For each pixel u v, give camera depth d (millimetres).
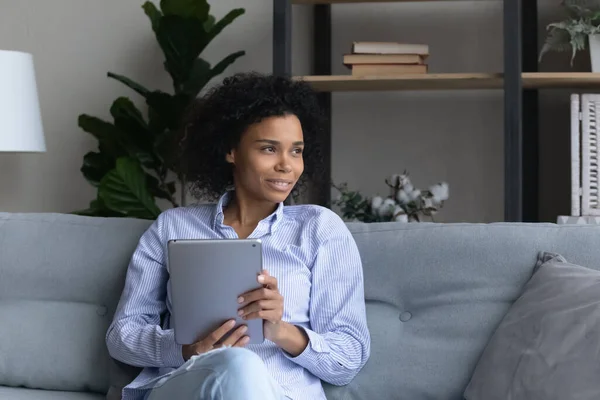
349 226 1765
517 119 2574
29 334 1756
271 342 1550
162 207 3314
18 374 1739
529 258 1622
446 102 3104
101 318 1753
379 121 3145
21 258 1813
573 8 2734
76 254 1795
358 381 1605
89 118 3018
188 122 1808
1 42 3375
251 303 1399
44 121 3357
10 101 2744
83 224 1843
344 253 1613
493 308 1603
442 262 1651
